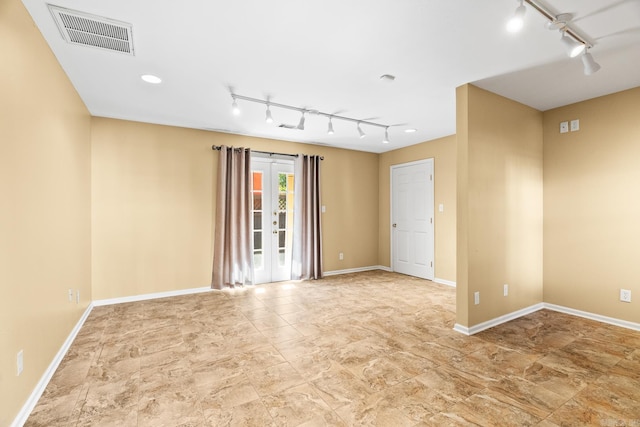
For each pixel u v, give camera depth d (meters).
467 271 2.96
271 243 5.21
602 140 3.25
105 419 1.76
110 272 3.93
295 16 1.96
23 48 1.83
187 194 4.45
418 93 3.21
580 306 3.43
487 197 3.12
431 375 2.22
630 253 3.08
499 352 2.57
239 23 2.03
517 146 3.42
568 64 2.59
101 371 2.28
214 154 4.66
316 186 5.48
